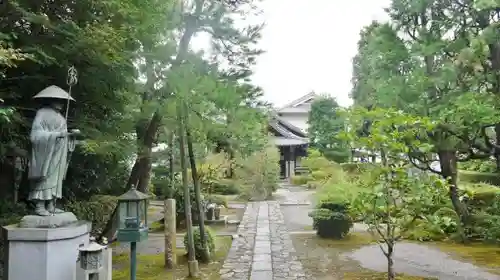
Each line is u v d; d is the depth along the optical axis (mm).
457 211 10828
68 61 6930
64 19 6938
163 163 13922
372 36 10938
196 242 8875
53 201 6035
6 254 5773
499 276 7766
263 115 8359
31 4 6605
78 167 9250
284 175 33312
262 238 11375
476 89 9969
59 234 5656
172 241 8484
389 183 6688
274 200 21016
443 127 9328
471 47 9102
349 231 12219
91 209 9516
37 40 6562
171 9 7016
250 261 8891
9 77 7047
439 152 10570
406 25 10297
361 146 6914
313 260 9039
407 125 7227
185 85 6688
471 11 9539
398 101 9297
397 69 10023
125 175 11461
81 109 8102
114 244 10953
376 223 6895
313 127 27719
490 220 10562
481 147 10109
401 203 7008
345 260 9031
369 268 8375
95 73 7273
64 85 7449
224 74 7707
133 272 5637
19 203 7871
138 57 7238
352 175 9562
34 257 5547
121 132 8000
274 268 8289
